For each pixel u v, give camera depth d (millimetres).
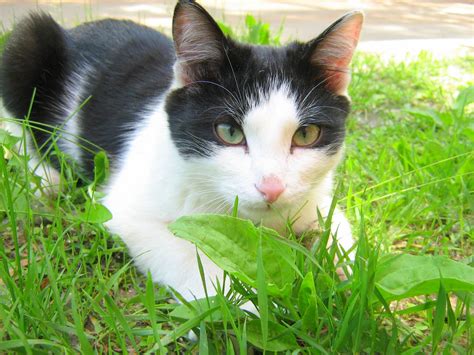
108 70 378
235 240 216
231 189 261
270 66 279
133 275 272
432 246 310
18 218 290
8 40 398
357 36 286
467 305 217
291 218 290
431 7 1079
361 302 200
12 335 202
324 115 278
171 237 277
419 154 419
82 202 332
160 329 220
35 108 385
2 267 230
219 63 277
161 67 362
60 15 731
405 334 231
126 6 858
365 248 234
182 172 281
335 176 369
